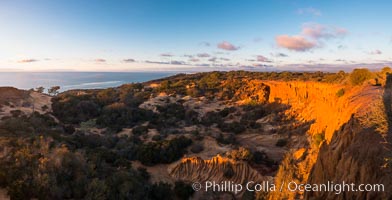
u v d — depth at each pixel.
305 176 19.78
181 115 71.50
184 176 35.75
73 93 92.69
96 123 62.47
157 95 93.75
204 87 101.88
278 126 57.69
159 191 28.03
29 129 37.22
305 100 62.12
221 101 85.75
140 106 80.31
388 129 13.95
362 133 14.30
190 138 47.44
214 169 35.16
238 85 98.06
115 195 21.88
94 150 36.94
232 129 59.06
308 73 109.81
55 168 20.73
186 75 156.50
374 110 16.92
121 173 26.42
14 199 16.69
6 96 61.81
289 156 27.89
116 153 39.91
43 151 24.03
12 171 18.50
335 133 19.31
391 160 11.05
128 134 55.41
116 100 85.75
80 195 19.56
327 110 40.16
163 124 62.66
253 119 67.19
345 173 12.70
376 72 38.53
